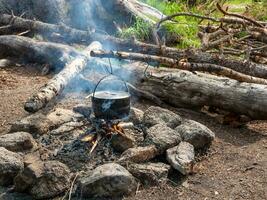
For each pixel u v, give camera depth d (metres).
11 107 3.24
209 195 2.29
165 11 5.45
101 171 2.21
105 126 2.50
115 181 2.19
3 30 4.80
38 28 4.66
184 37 4.81
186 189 2.33
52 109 3.17
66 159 2.41
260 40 4.15
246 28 4.09
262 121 3.21
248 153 2.72
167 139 2.53
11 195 2.23
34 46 4.16
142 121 2.80
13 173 2.30
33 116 2.81
